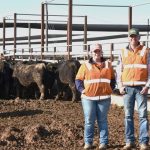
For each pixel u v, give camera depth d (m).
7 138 10.80
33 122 13.17
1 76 21.70
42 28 40.28
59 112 15.68
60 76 20.33
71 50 30.31
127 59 9.98
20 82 21.64
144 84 9.91
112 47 20.36
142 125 9.97
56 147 10.43
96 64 10.12
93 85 10.08
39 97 21.50
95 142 10.72
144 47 10.00
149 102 15.33
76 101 19.53
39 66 21.03
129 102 10.06
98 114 10.23
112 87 10.31
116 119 14.05
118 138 11.19
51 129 11.53
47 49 38.19
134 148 10.13
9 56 42.59
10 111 15.74
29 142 10.76
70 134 11.25
